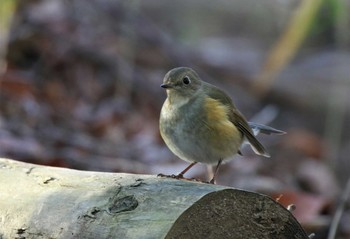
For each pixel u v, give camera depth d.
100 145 12.91
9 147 11.77
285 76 17.73
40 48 15.15
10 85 13.65
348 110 16.95
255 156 13.98
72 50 15.43
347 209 11.62
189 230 5.70
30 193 6.33
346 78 17.70
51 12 15.85
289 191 11.49
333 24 17.55
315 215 10.80
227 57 18.78
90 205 5.95
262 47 19.72
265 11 20.59
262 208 5.98
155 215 5.68
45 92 14.22
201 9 20.39
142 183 6.02
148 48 16.86
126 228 5.67
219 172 12.52
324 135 16.72
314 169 14.02
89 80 15.07
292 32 13.10
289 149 15.18
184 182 5.99
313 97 17.36
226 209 5.86
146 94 15.48
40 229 6.04
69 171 6.51
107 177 6.25
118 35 16.17
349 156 15.62
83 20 16.16
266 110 16.06
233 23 20.73
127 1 16.81
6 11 13.50
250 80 17.72
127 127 14.11
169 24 19.62
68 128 13.23
